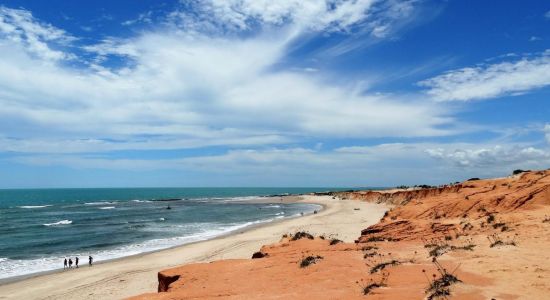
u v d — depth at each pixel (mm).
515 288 9086
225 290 13062
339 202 124500
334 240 22562
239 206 125750
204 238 52562
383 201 99812
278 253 20250
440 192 70750
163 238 54281
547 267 10648
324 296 10617
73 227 69812
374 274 12586
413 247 18234
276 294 11695
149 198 199250
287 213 94688
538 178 31328
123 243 50719
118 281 29797
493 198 29406
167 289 16109
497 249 14258
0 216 94438
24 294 27656
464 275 10703
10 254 44562
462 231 22922
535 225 18828
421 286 10172
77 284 29625
